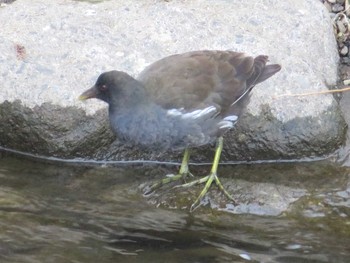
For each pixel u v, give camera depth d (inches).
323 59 482.6
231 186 424.2
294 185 427.5
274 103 446.0
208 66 412.8
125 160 451.2
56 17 484.4
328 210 411.2
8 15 488.1
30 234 395.5
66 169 446.3
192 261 378.9
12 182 435.5
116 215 411.2
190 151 440.5
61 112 446.6
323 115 446.9
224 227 403.2
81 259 378.6
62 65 460.4
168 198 419.8
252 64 419.5
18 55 463.5
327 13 505.7
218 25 480.7
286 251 386.3
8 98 451.5
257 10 492.4
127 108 400.8
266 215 408.8
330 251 386.3
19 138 454.9
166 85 402.6
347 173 436.8
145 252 385.4
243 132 444.1
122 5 495.8
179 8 490.3
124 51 466.9
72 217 409.1
